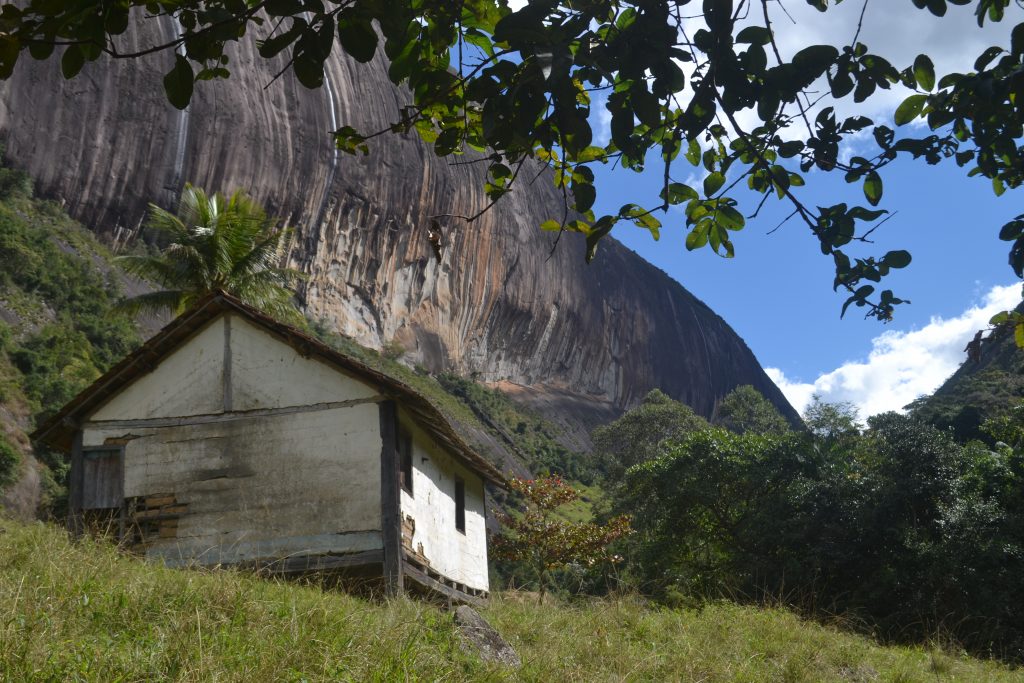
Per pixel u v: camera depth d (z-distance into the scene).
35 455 33.22
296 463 13.59
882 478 22.59
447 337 89.81
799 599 20.25
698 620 11.57
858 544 21.83
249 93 69.12
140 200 62.75
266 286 26.91
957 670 11.09
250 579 7.79
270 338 14.17
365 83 80.44
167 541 13.50
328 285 76.31
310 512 13.33
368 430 13.52
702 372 135.62
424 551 14.59
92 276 52.53
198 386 14.15
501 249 97.25
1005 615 18.38
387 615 7.52
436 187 86.62
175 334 14.22
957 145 3.27
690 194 3.30
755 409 90.75
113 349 47.94
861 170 3.21
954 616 18.81
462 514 17.22
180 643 5.49
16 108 56.44
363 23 2.76
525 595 15.02
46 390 38.06
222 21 2.69
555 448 86.00
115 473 13.99
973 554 19.47
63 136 58.88
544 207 109.81
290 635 6.07
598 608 11.69
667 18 2.70
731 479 27.05
